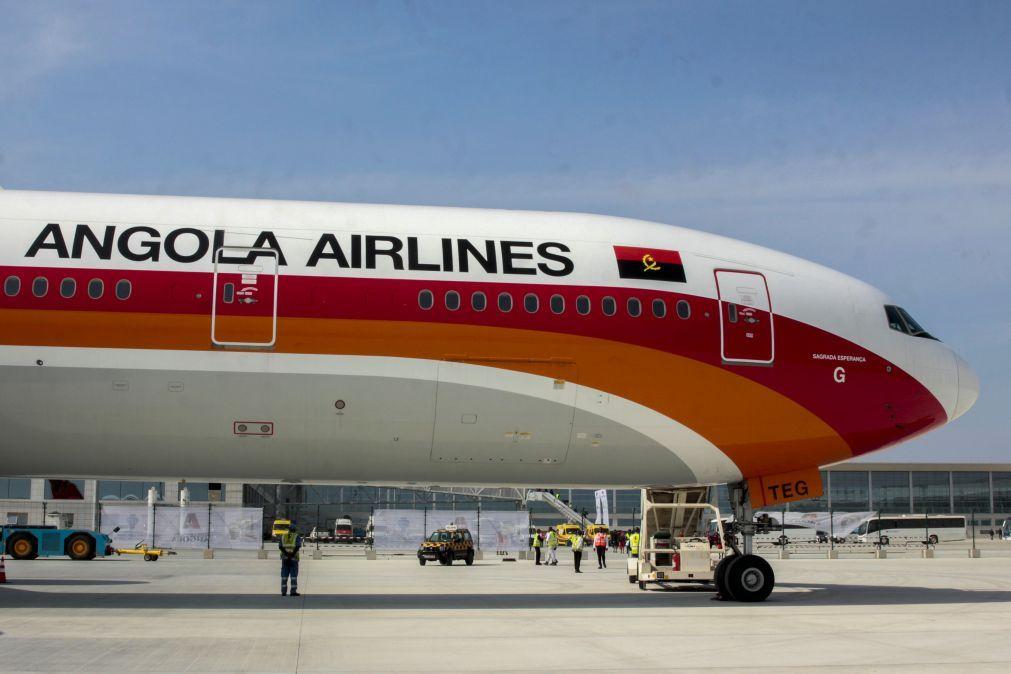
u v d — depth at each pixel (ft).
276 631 47.55
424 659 39.75
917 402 67.62
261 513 140.05
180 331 55.36
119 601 62.03
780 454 65.51
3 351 54.08
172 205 58.18
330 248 57.98
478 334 58.44
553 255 61.05
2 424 55.72
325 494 260.62
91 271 55.21
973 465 315.37
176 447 57.82
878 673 37.63
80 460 58.18
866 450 67.87
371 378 57.21
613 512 321.93
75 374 54.75
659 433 62.34
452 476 63.10
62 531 125.59
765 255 66.54
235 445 58.03
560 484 65.77
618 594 74.13
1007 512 314.35
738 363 62.85
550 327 59.52
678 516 78.89
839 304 66.18
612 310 60.70
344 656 40.19
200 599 64.95
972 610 60.49
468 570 116.37
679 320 61.93
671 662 39.73
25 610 55.36
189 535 138.92
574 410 60.49
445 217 61.31
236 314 55.88
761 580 66.64
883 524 263.90
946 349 70.38
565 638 46.34
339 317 56.85
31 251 55.11
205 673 36.01
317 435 58.23
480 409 59.21
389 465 61.05
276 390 56.49
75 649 40.88
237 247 56.90
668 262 62.95
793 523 268.00
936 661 40.42
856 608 61.72
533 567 127.24
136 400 55.57
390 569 116.57
